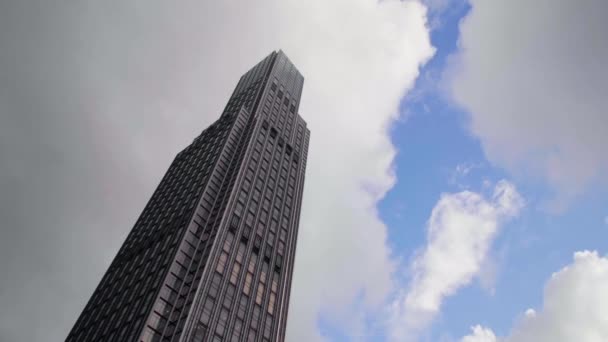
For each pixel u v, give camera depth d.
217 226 76.00
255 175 94.88
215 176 91.06
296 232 94.94
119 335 61.03
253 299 71.31
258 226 84.75
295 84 147.25
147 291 66.25
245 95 134.75
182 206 87.31
